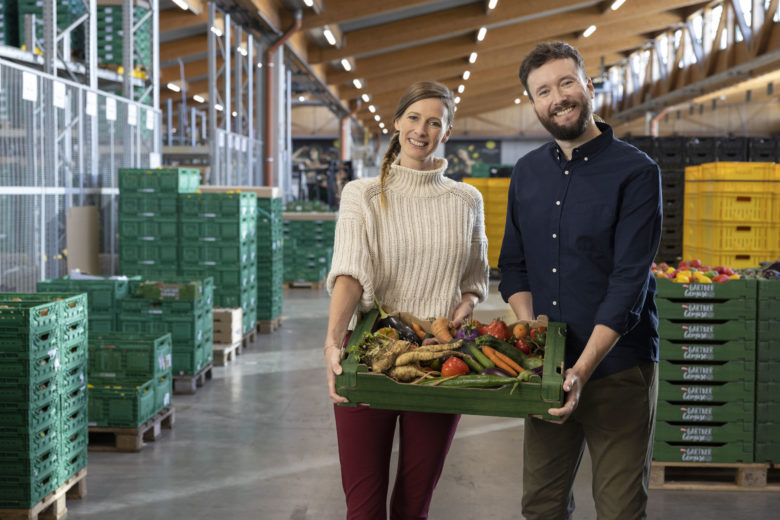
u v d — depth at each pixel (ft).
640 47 101.50
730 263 20.70
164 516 12.98
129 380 17.25
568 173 7.97
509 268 8.99
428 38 68.69
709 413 14.25
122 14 31.65
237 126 52.39
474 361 7.04
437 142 8.27
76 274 22.80
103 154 27.30
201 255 27.35
